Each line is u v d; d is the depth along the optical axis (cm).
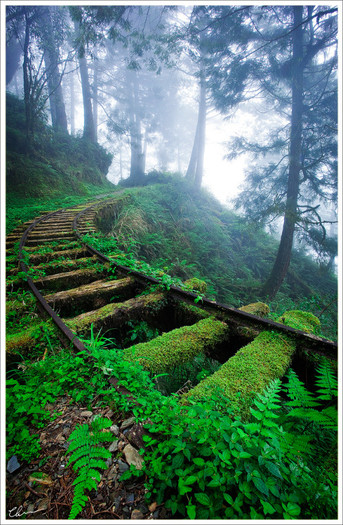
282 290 1146
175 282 329
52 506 103
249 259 1252
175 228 1041
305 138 857
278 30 866
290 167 855
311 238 838
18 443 126
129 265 390
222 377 168
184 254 933
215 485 93
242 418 139
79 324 233
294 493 100
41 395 151
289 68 807
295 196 852
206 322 247
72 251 464
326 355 199
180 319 302
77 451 111
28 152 1202
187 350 210
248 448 106
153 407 140
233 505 90
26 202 1016
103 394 154
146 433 125
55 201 1073
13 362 189
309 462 131
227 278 977
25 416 139
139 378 161
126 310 270
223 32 816
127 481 111
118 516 98
